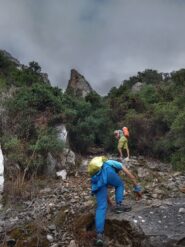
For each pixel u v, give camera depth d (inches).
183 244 227.5
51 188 397.1
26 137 487.2
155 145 642.2
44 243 253.3
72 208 295.3
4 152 447.8
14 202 356.2
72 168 496.7
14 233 265.9
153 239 231.5
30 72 875.4
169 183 360.5
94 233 252.4
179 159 522.9
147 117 707.4
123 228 247.3
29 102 540.7
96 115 704.4
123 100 811.4
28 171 440.8
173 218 253.9
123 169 270.2
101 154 651.5
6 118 500.4
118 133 568.1
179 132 549.0
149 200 291.6
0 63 868.6
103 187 252.5
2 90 572.1
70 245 244.4
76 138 629.6
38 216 287.7
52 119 537.6
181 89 817.5
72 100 661.9
